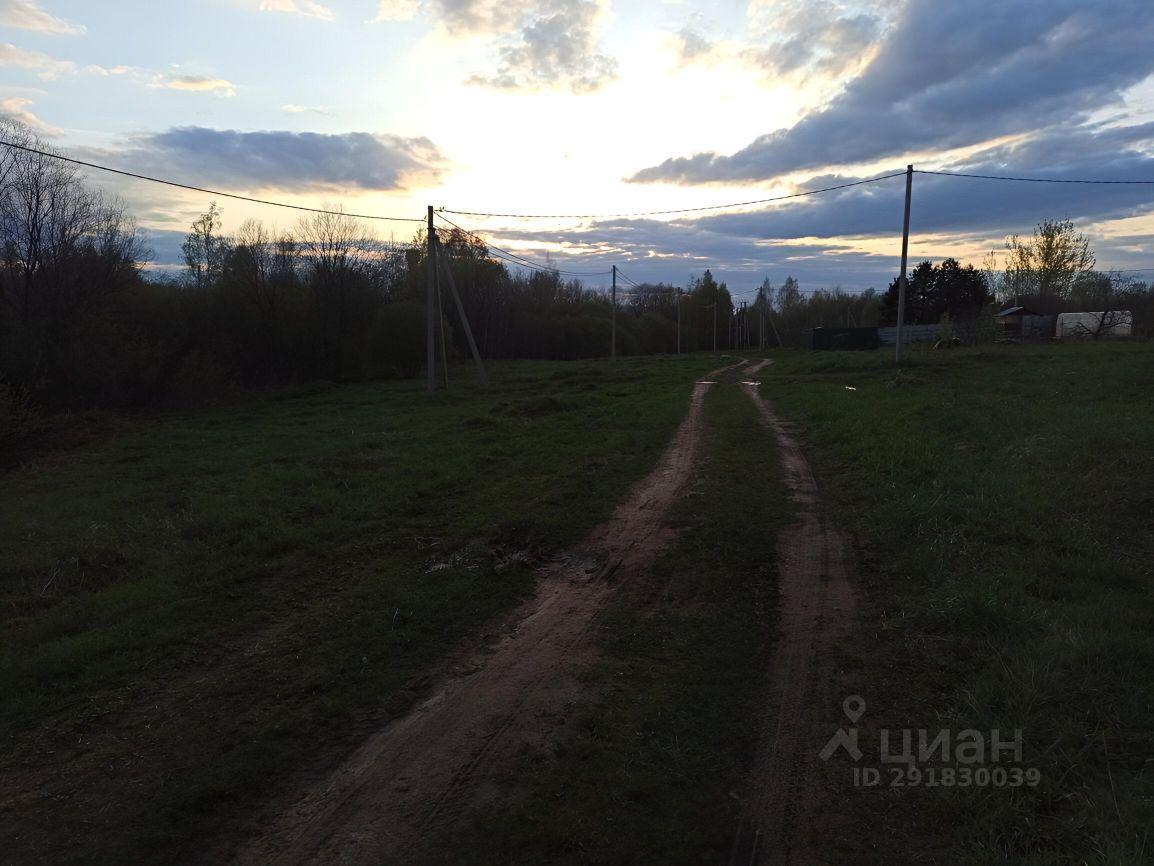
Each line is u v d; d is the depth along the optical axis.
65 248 24.30
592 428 16.02
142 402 26.48
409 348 39.00
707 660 4.64
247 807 3.25
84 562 7.19
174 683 4.55
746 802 3.17
